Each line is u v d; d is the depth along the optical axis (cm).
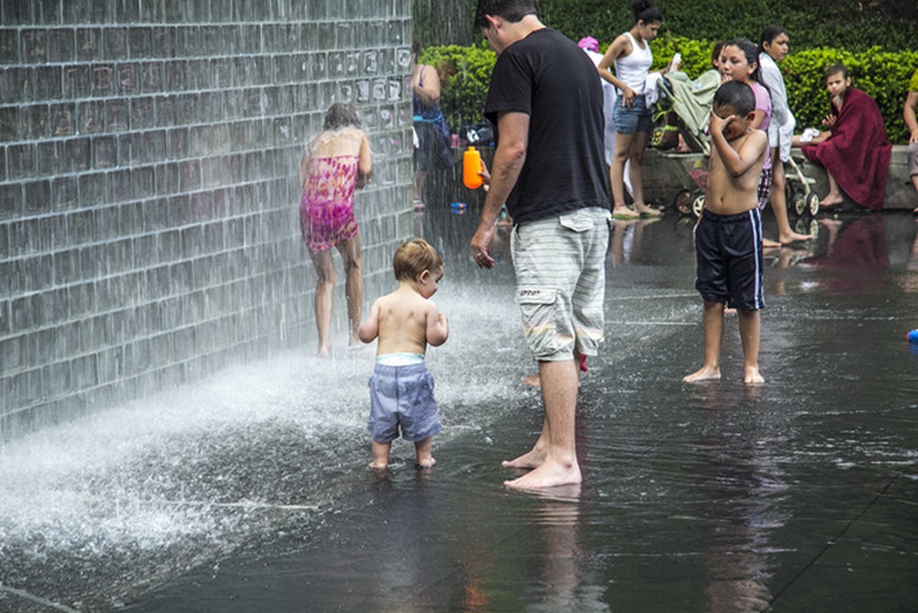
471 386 853
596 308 652
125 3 793
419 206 1819
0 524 582
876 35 2472
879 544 530
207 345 892
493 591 488
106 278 789
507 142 605
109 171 786
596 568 509
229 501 613
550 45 613
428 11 2362
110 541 558
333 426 759
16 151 712
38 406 739
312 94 1002
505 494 614
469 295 1226
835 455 667
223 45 891
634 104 1720
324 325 961
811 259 1380
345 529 567
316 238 949
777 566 507
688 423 741
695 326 1045
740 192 820
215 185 891
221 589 498
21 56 713
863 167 1764
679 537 544
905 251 1409
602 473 645
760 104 1247
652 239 1564
